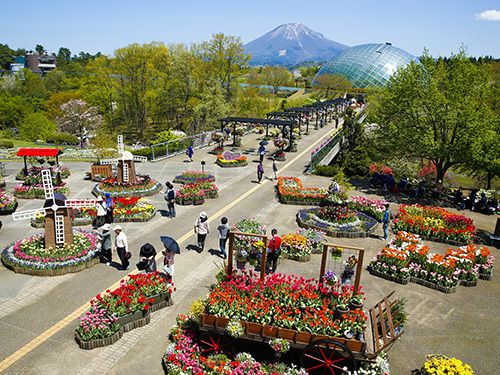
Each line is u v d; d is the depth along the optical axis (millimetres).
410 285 13445
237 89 66250
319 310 9180
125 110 71312
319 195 21375
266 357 9422
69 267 13164
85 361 9148
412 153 27891
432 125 25859
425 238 17656
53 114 69625
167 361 8938
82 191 23125
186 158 32719
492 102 27266
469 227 17484
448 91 24719
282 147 33438
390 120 27828
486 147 22703
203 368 8758
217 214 19656
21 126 59125
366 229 17719
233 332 8711
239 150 36062
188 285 12711
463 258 14086
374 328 9344
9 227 17484
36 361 9062
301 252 14922
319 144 39938
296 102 73438
